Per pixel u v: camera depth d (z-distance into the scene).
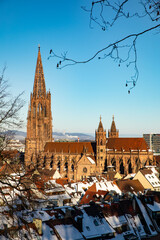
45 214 75.12
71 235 69.12
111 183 140.88
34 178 38.91
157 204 95.06
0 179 35.34
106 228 76.44
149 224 86.94
